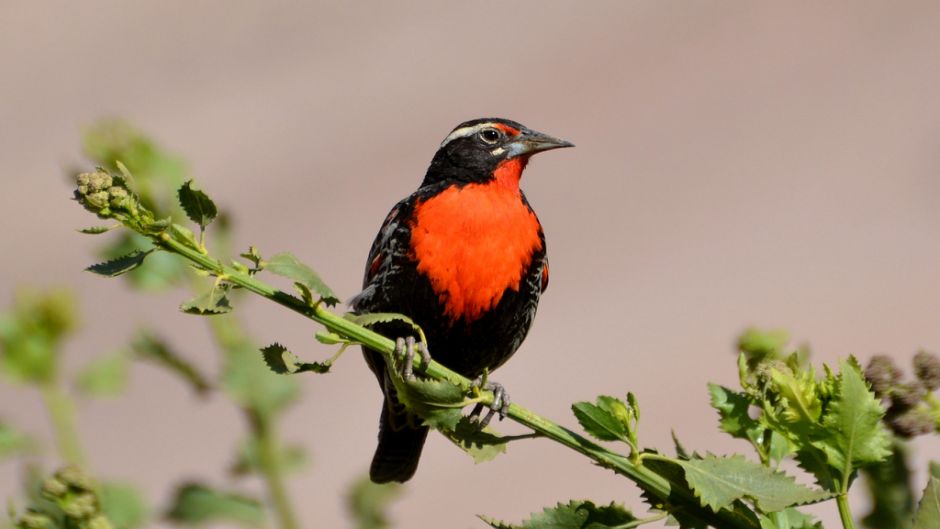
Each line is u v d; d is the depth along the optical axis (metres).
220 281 6.18
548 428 6.41
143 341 7.27
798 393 5.77
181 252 6.13
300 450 7.24
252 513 6.76
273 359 6.17
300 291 6.29
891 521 5.82
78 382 7.00
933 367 5.83
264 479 7.10
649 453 6.14
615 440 6.21
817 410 5.77
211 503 6.65
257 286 6.27
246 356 7.29
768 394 5.99
